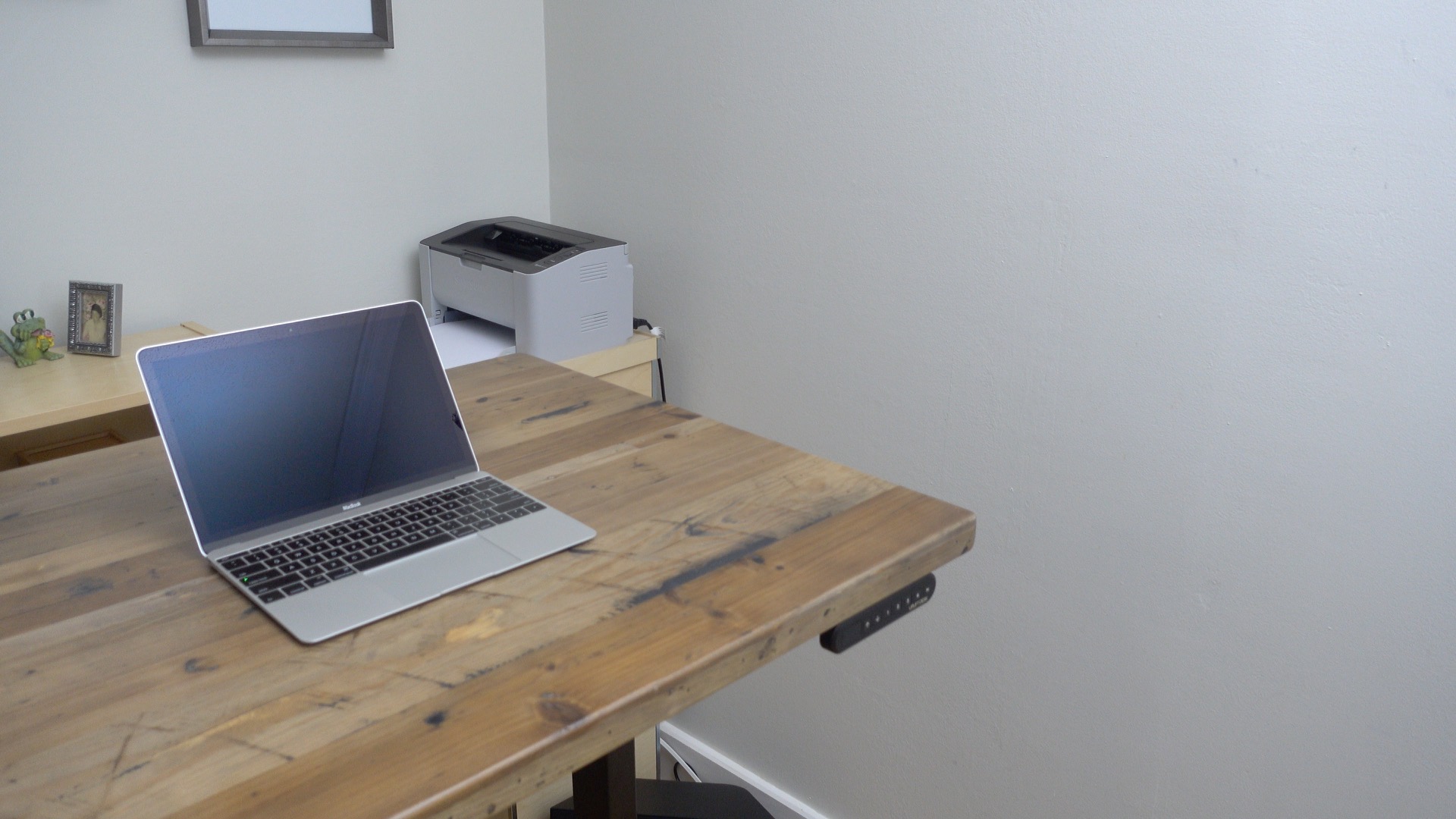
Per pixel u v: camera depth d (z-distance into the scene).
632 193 2.28
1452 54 1.22
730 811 1.86
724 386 2.21
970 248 1.72
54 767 0.66
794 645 0.87
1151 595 1.65
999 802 1.95
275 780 0.65
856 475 1.13
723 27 1.99
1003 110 1.63
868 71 1.79
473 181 2.34
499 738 0.69
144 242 1.87
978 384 1.77
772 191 2.00
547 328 2.01
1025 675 1.85
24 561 0.92
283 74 1.98
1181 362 1.53
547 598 0.87
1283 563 1.50
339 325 1.05
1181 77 1.43
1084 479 1.68
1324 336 1.39
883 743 2.11
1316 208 1.36
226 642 0.80
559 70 2.37
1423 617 1.39
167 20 1.81
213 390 0.96
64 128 1.74
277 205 2.04
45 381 1.60
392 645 0.80
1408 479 1.36
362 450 1.04
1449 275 1.27
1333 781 1.53
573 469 1.14
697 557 0.94
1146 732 1.72
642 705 0.75
